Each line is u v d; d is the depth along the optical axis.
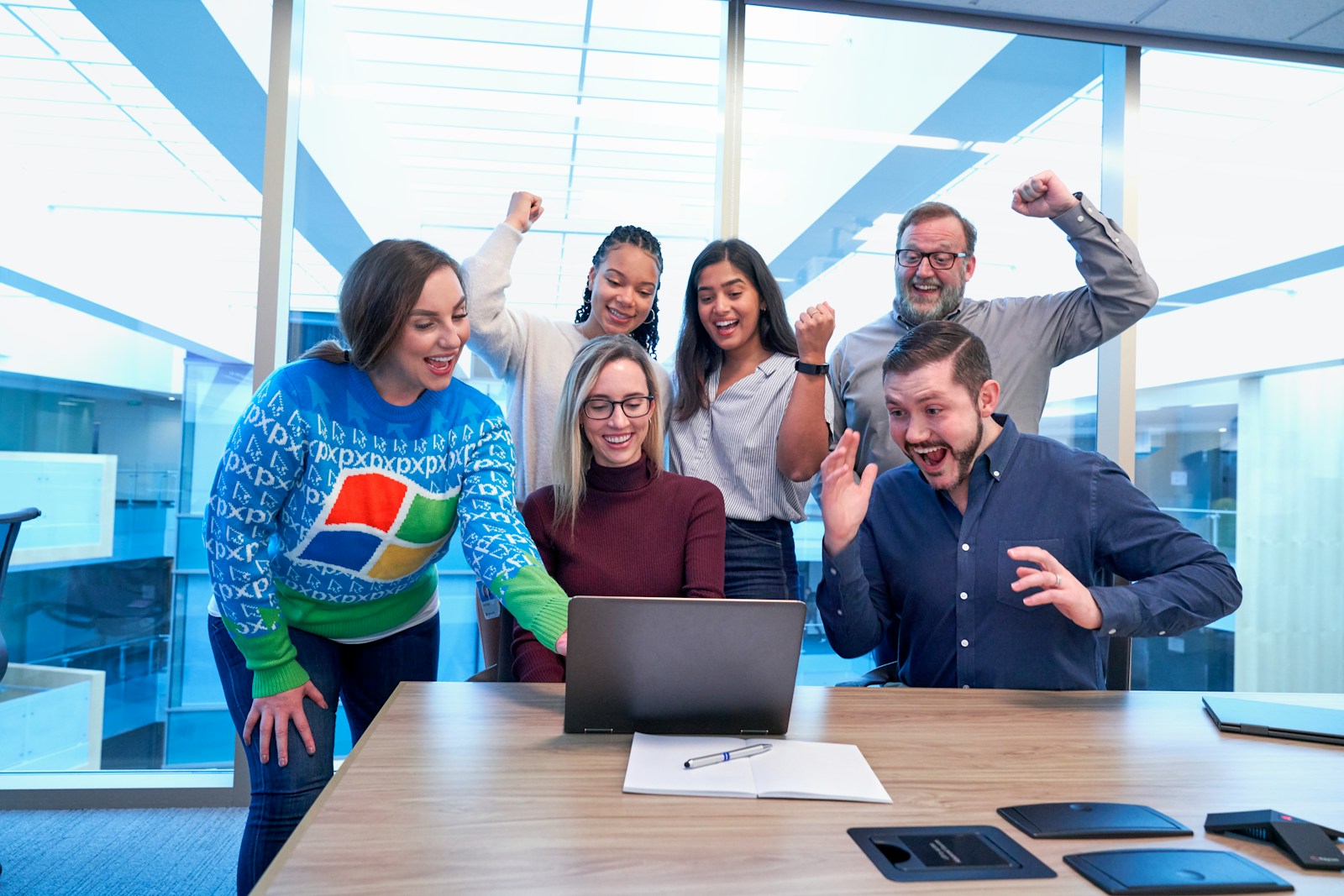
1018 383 2.33
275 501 1.45
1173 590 1.48
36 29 2.57
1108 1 2.76
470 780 1.01
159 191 2.60
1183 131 3.07
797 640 1.15
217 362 2.62
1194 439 3.02
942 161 2.94
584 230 2.89
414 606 1.69
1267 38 2.99
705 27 2.88
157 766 2.63
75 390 2.59
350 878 0.75
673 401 2.23
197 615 2.65
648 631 1.13
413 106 2.84
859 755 1.11
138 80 2.59
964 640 1.71
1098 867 0.80
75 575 2.59
